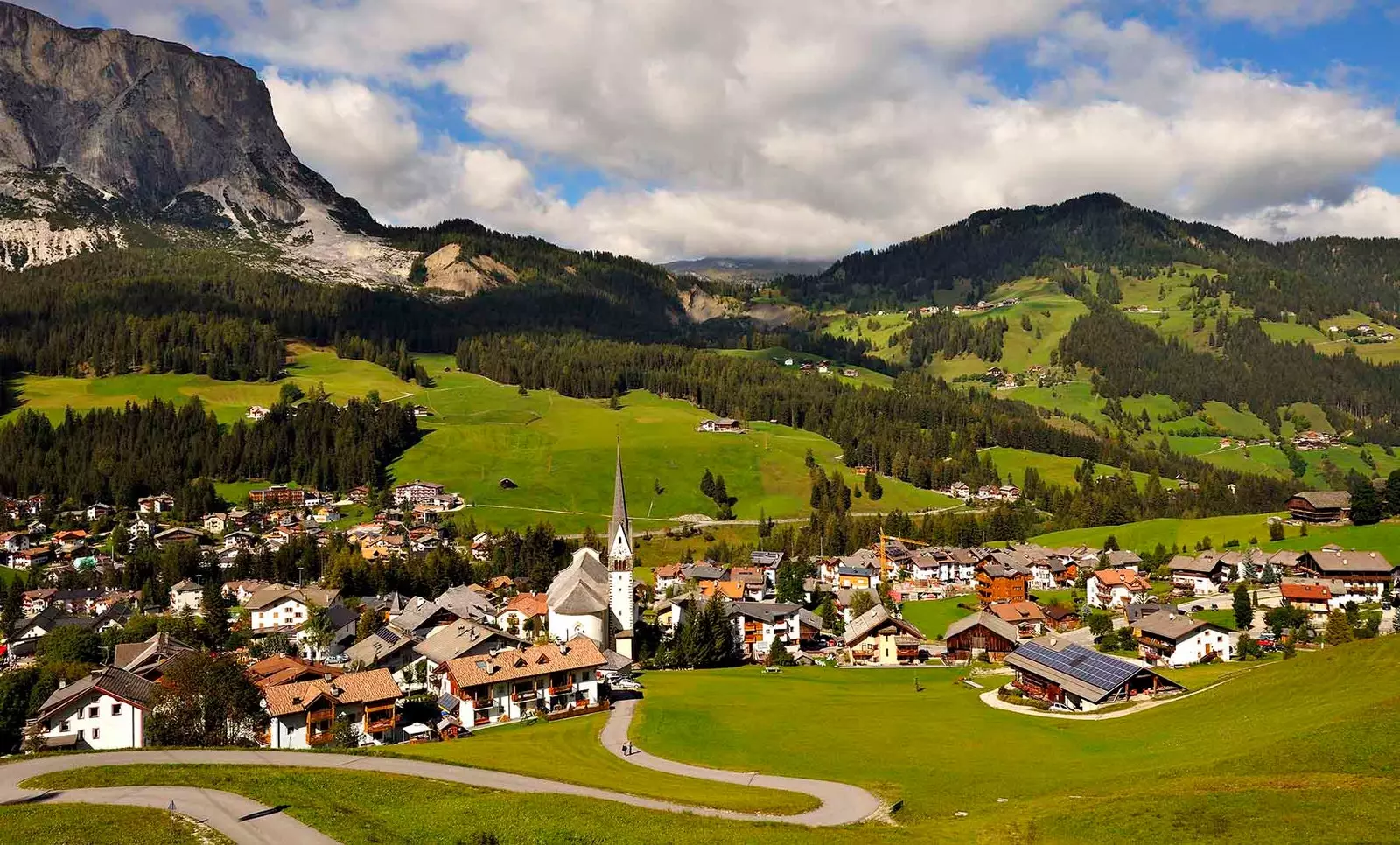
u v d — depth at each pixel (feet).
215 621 540.93
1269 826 173.06
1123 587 643.86
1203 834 173.99
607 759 280.10
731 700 382.63
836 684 433.89
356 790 220.23
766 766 268.41
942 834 193.77
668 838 187.83
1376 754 203.72
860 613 618.85
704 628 509.35
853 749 288.30
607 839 187.01
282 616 574.56
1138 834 178.09
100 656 472.03
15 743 328.29
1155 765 235.40
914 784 243.60
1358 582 587.68
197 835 181.47
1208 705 300.40
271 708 304.91
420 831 189.06
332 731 311.68
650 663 497.05
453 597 606.14
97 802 202.08
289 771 237.04
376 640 446.19
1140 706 328.70
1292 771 204.85
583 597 482.28
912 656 513.45
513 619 547.90
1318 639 468.75
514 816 199.62
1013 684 396.37
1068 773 243.60
